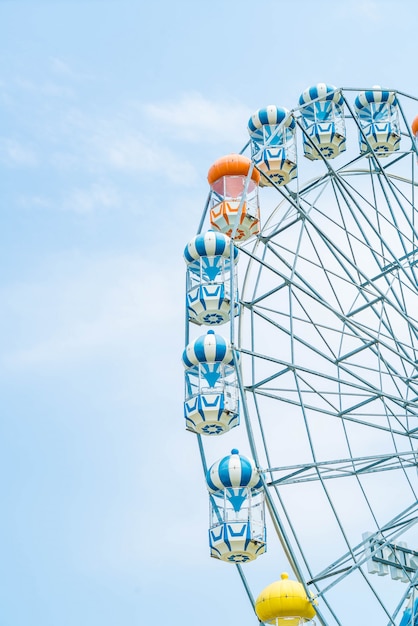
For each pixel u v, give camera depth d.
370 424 36.09
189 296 38.03
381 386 36.47
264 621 33.47
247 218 38.97
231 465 34.34
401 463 35.28
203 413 35.75
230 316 34.19
